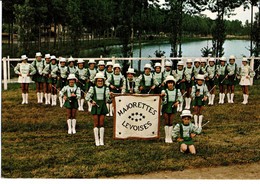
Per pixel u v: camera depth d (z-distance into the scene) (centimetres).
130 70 1324
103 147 1026
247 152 991
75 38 3609
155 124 1064
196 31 7569
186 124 988
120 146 1038
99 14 5100
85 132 1187
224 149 1010
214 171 877
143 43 7044
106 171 861
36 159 934
